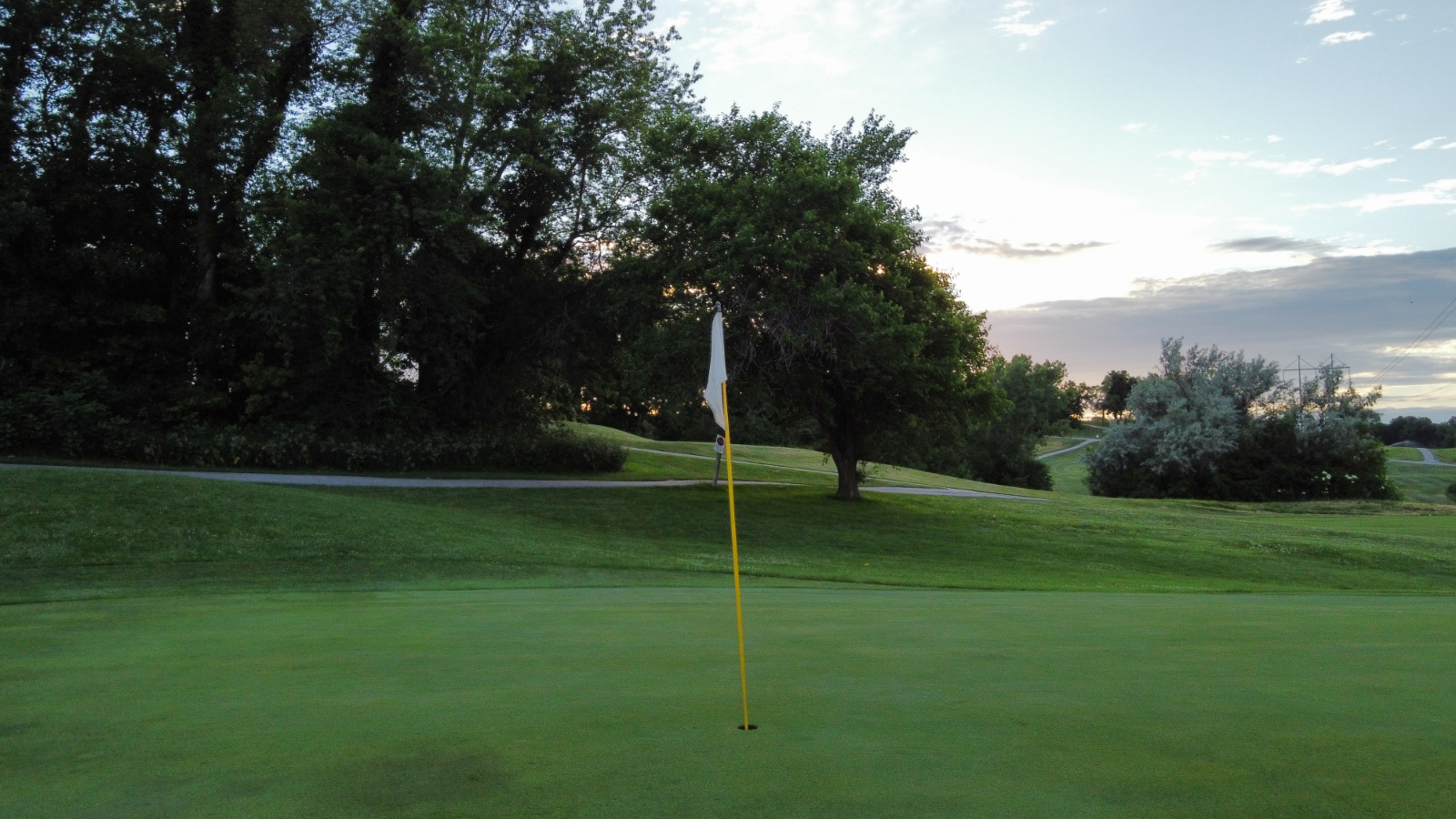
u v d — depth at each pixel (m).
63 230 31.73
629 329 29.72
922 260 30.84
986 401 31.98
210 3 34.44
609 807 3.35
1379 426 57.59
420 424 34.81
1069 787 3.59
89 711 4.92
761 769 3.81
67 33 32.12
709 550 21.75
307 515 18.53
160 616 9.15
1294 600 12.48
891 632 7.96
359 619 8.87
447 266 32.34
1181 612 10.06
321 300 28.47
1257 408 58.53
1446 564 23.83
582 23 36.09
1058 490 90.69
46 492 17.31
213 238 33.12
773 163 28.52
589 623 8.53
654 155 30.11
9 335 30.16
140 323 32.81
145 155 31.75
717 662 6.36
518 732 4.41
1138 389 59.19
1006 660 6.51
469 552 17.31
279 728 4.51
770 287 26.28
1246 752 4.11
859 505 31.34
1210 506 43.34
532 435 37.31
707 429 75.31
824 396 29.78
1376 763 3.95
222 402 31.98
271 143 33.59
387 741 4.25
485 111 33.81
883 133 33.69
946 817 3.25
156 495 18.12
